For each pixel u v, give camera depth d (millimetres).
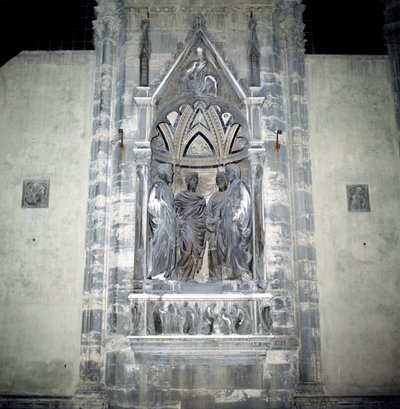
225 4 19594
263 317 16766
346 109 19438
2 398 16859
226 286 17203
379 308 17812
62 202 18438
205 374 16672
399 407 16891
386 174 18922
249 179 18281
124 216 17734
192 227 18578
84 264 17906
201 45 19000
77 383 17062
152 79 18859
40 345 17375
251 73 18750
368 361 17406
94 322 17047
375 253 18234
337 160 18953
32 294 17734
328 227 18375
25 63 19625
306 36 20516
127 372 16609
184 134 19453
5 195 18484
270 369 16781
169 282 17312
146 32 19047
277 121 18750
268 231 17734
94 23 19828
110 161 18484
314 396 16469
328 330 17578
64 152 18844
